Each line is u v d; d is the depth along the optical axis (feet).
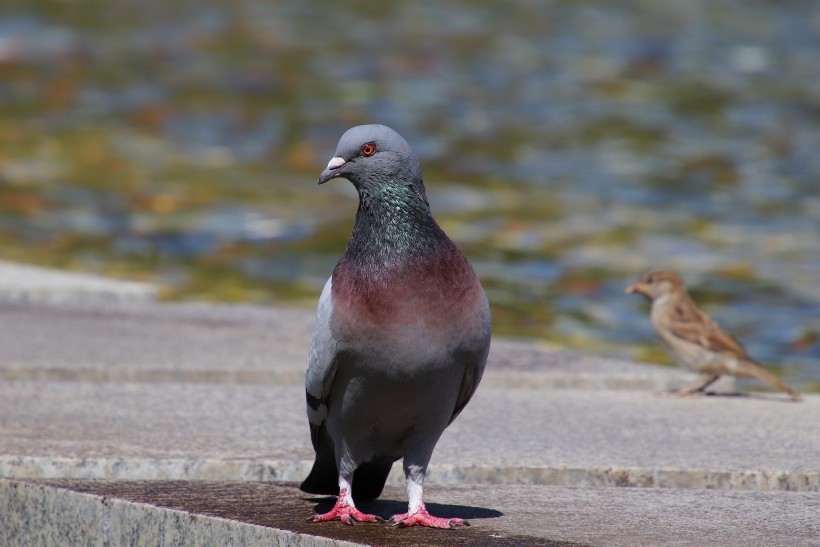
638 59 133.39
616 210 71.31
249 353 35.53
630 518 20.39
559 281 54.95
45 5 142.82
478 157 86.58
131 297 44.70
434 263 19.04
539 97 111.24
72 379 32.24
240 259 59.00
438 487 23.16
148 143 87.61
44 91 103.71
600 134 96.78
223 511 20.02
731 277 55.83
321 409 19.94
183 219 66.95
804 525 19.98
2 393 29.91
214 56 122.42
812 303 51.26
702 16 163.84
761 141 96.12
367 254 19.13
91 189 73.61
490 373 33.45
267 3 154.92
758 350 44.24
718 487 23.36
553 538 18.86
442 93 111.14
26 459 22.88
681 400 31.86
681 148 92.38
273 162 83.76
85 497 20.90
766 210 72.13
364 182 19.25
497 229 65.77
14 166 78.69
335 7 154.61
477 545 18.38
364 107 103.40
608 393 32.76
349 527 19.24
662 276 33.58
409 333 18.71
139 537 20.33
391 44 133.39
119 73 112.47
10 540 21.88
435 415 19.60
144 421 27.25
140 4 149.38
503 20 152.46
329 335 19.06
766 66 132.67
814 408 31.04
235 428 26.81
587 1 170.60
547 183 78.79
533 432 27.22
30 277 46.32
